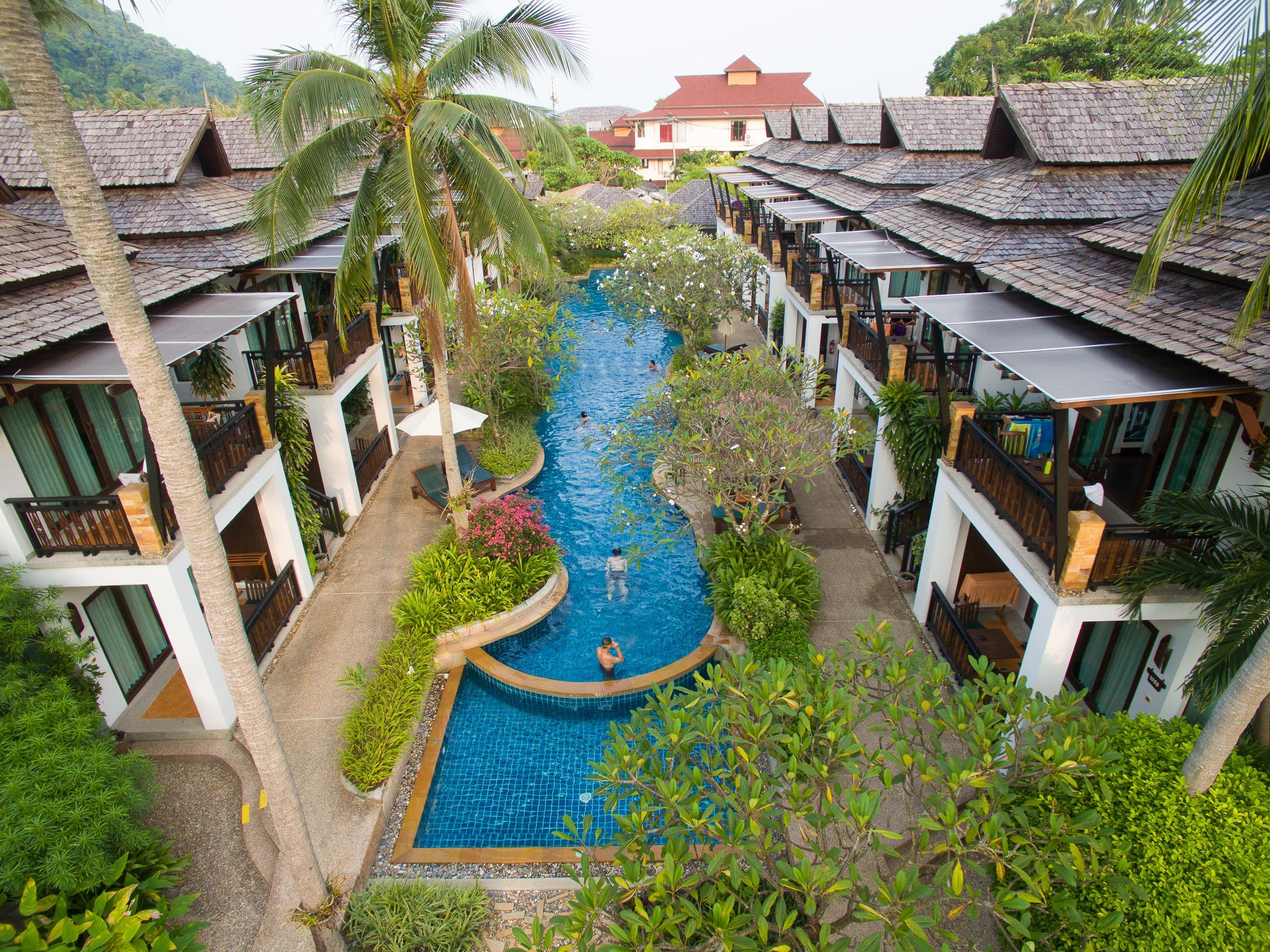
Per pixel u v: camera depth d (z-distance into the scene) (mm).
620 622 14562
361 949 8375
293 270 15758
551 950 6188
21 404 10414
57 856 7023
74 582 9945
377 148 12445
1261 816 7004
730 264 26109
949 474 11539
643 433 17484
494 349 20469
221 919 8703
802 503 17594
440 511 17812
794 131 32688
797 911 6371
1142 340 8336
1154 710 9469
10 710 8039
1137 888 6242
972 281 14531
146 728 11297
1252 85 5566
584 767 11227
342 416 16922
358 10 11336
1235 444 8562
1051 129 13648
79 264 11141
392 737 10742
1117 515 10273
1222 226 8984
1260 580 6746
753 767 6805
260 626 12406
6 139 15062
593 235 45406
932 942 7828
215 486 11414
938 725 7480
